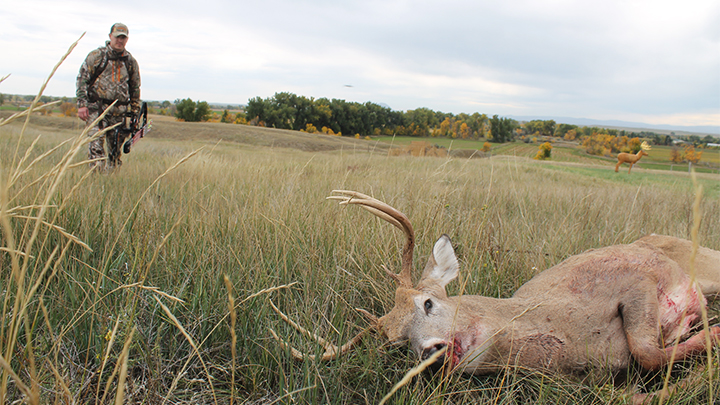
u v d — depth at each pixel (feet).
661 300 8.19
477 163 50.90
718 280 9.47
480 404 6.68
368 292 10.04
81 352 7.55
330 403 6.98
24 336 7.49
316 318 9.05
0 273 8.79
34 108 5.46
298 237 12.16
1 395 4.47
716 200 28.14
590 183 41.93
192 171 19.93
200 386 7.15
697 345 7.17
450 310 7.28
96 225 11.33
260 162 31.07
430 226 12.97
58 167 5.64
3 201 3.94
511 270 11.32
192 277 9.80
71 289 8.49
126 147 21.25
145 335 7.93
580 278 8.21
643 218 17.99
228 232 12.03
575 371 7.54
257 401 6.79
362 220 13.43
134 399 6.48
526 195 22.98
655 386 7.10
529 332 7.40
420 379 6.95
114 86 20.39
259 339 7.98
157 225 11.75
